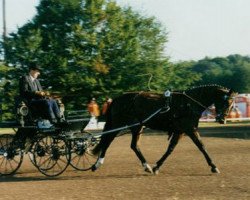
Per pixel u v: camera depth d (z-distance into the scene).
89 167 14.94
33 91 13.75
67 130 13.80
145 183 12.01
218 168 14.14
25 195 10.95
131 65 52.69
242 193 10.51
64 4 52.69
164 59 55.06
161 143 22.72
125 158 17.12
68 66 50.56
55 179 13.16
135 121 14.05
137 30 55.47
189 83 58.41
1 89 50.12
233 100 13.54
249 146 20.27
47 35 52.88
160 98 13.80
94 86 50.44
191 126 13.41
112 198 10.33
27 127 13.86
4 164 16.23
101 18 53.03
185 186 11.46
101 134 14.17
